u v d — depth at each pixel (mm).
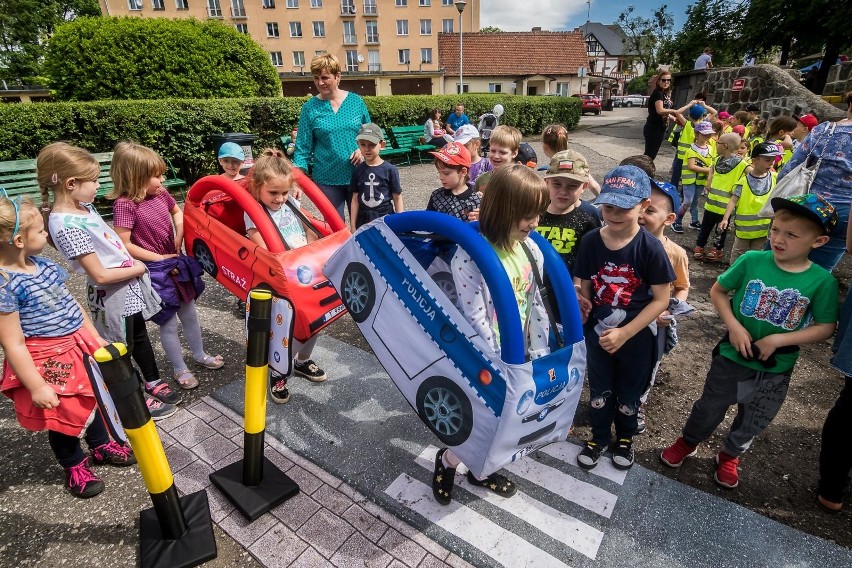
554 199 2746
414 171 11031
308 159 4359
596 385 2471
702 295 4754
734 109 12609
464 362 1807
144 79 10922
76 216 2430
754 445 2805
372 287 2154
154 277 2885
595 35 87438
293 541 2137
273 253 2730
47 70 11062
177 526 2068
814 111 10156
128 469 2559
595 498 2395
